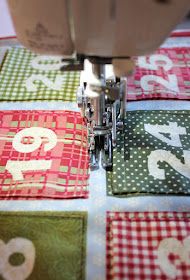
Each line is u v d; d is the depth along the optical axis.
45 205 0.69
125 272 0.60
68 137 0.80
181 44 1.02
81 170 0.74
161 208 0.68
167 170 0.74
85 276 0.60
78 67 0.57
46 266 0.61
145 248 0.62
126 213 0.68
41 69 0.95
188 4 0.43
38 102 0.87
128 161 0.75
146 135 0.80
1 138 0.80
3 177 0.73
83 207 0.69
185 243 0.63
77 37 0.49
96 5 0.44
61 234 0.65
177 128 0.81
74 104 0.87
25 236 0.65
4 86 0.91
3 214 0.68
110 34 0.48
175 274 0.59
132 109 0.85
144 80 0.92
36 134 0.80
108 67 0.63
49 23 0.47
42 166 0.75
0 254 0.63
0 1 1.07
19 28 0.50
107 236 0.65
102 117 0.69
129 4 0.43
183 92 0.89
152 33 0.48
